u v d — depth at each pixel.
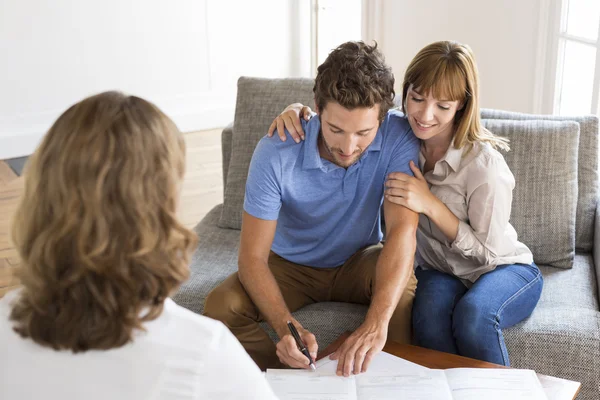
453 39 3.65
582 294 2.06
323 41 5.10
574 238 2.22
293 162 1.85
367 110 1.65
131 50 4.66
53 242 0.85
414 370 1.54
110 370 0.90
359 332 1.65
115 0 4.51
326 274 2.05
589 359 1.86
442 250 2.00
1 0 4.21
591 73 2.94
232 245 2.39
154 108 0.91
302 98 2.44
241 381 0.93
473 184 1.88
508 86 3.43
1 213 3.67
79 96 4.58
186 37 4.81
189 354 0.91
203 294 2.09
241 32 4.99
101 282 0.87
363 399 1.45
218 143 4.74
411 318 1.95
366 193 1.91
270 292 1.80
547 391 1.48
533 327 1.91
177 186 0.92
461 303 1.86
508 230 2.01
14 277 0.92
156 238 0.88
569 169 2.19
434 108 1.81
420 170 2.00
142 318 0.90
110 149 0.85
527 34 3.25
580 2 2.97
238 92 2.54
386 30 4.04
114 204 0.85
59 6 4.36
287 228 2.02
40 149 0.88
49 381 0.90
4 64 4.31
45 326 0.88
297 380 1.51
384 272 1.78
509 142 2.20
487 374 1.51
